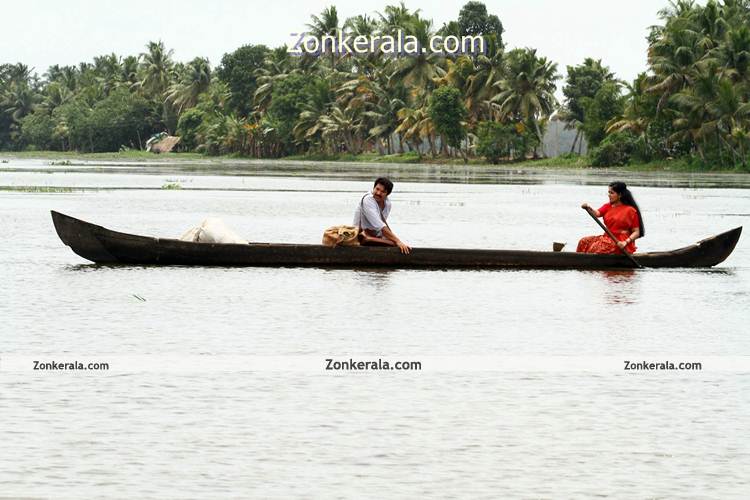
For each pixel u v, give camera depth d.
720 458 12.39
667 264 31.02
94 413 13.95
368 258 29.91
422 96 181.75
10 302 23.17
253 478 11.48
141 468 11.77
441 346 18.73
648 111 140.75
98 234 29.45
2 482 11.27
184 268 29.39
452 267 29.94
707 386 15.88
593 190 82.38
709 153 136.62
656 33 145.38
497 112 171.88
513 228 45.25
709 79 126.44
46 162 182.62
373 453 12.41
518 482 11.48
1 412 13.92
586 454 12.48
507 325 21.08
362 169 140.75
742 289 26.84
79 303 23.16
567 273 29.66
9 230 40.75
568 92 184.75
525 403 14.77
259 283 26.67
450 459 12.22
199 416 13.88
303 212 53.47
